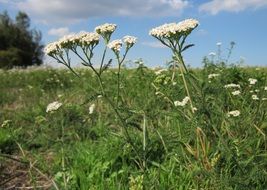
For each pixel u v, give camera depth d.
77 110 0.62
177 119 0.42
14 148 0.52
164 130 0.43
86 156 0.42
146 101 0.53
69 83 1.14
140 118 0.49
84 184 0.36
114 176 0.36
